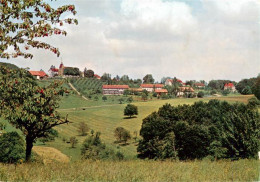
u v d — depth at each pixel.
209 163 13.36
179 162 14.20
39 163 12.34
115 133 77.00
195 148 47.47
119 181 7.94
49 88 10.26
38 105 9.85
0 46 8.20
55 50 9.15
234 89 171.50
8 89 9.34
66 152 56.91
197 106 62.00
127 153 63.75
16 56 8.78
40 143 54.19
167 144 48.66
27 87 9.73
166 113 56.44
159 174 9.20
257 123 21.58
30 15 8.45
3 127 9.77
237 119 22.38
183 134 48.75
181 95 155.38
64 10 8.58
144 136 54.59
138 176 8.52
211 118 53.34
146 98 135.75
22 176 8.12
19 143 18.75
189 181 8.40
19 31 8.29
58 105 10.73
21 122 11.80
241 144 21.08
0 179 7.77
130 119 98.12
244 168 11.22
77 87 153.50
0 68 9.85
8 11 8.00
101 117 99.44
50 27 8.34
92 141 66.19
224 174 9.67
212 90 170.88
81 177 8.22
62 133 79.69
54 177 8.24
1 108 9.45
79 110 106.50
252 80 143.75
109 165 11.38
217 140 44.75
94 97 134.75
